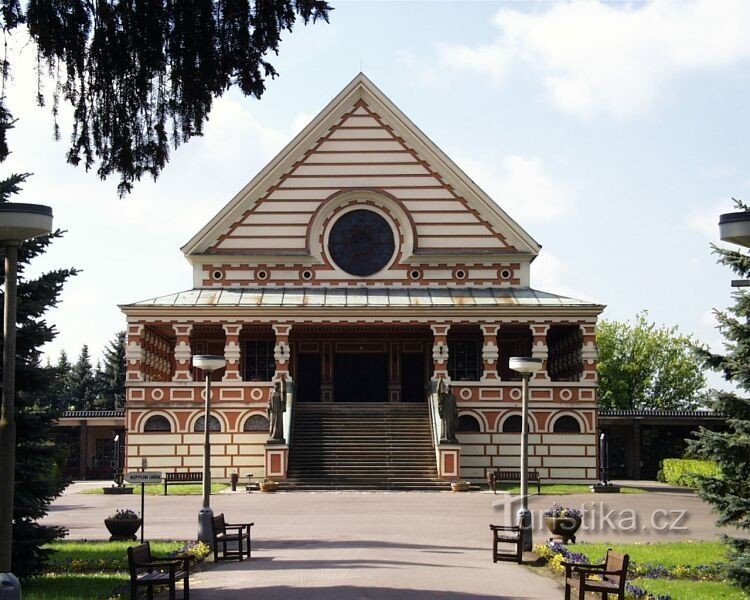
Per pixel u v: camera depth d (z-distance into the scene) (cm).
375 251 6662
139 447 6278
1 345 2569
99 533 3825
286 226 6662
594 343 6388
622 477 7456
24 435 2577
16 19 2211
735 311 2556
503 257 6638
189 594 2383
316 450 5994
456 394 6369
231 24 2323
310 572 2744
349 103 6731
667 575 2738
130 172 2402
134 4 2273
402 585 2506
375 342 6881
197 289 6625
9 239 1877
